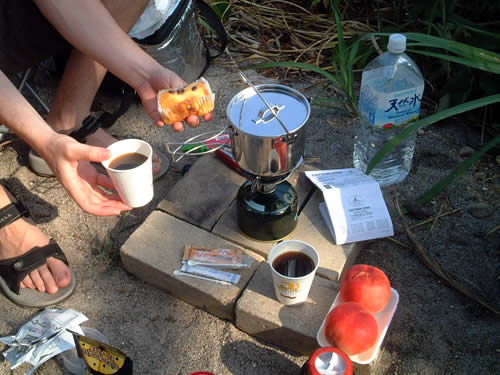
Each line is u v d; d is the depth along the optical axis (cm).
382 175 127
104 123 128
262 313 97
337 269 104
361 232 108
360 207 110
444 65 142
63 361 98
